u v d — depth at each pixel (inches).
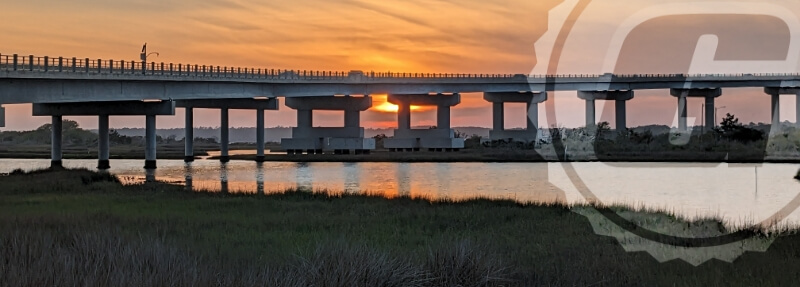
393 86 5064.0
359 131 5403.5
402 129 5866.1
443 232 941.8
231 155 5187.0
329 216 1130.0
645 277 537.3
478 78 5270.7
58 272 485.1
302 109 5452.8
